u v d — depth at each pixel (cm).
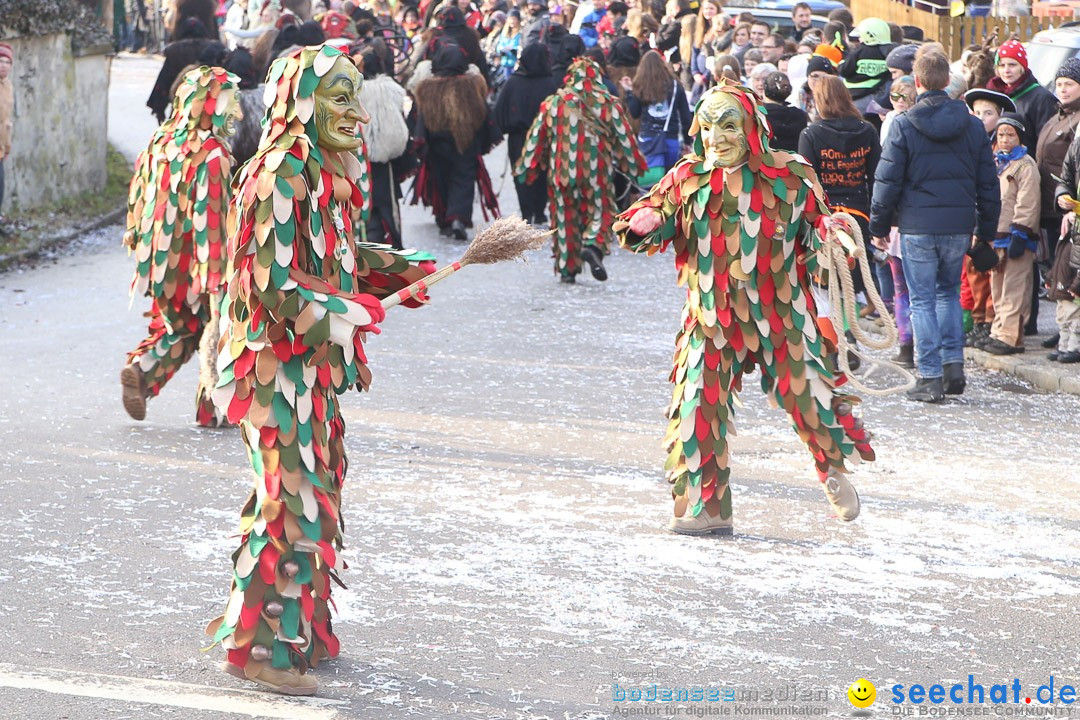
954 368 1580
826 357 1079
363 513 1130
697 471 1087
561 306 2072
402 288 839
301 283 758
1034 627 915
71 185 2892
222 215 1331
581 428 1423
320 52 772
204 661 827
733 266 1059
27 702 755
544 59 2609
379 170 2331
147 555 1021
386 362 1706
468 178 2594
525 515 1136
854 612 935
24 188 2683
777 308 1068
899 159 1546
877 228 1578
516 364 1709
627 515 1143
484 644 866
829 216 1052
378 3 3569
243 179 775
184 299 1361
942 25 3169
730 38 2766
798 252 1070
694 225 1066
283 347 776
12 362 1670
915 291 1570
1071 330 1688
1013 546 1080
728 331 1073
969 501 1199
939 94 1552
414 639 871
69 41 2858
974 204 1561
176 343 1380
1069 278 1661
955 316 1587
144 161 1366
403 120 2303
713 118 1038
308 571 785
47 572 978
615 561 1028
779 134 1797
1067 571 1024
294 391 778
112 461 1269
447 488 1206
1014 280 1734
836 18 2694
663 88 2528
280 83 773
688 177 1069
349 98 771
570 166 2170
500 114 2619
